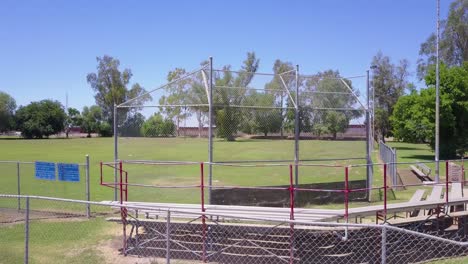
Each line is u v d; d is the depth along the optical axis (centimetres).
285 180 1599
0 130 10338
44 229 1149
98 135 10725
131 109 1455
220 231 962
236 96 1434
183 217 1014
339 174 1650
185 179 1702
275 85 1507
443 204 1052
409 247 1016
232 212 978
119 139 1472
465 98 3659
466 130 3681
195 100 1406
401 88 7100
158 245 1010
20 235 1095
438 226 1077
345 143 1622
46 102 10069
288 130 1533
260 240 952
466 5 5356
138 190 1647
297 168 1464
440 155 3756
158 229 1017
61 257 921
